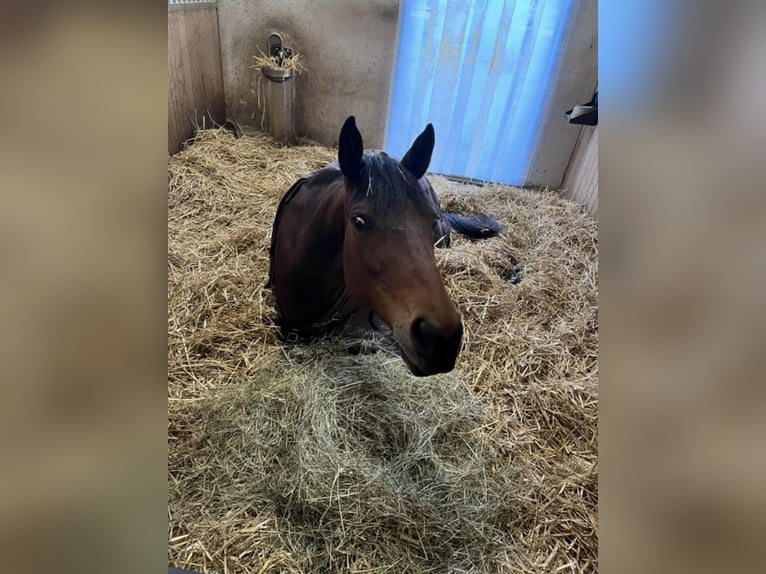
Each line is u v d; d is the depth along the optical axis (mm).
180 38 2146
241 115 2656
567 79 2266
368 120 2564
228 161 2240
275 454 1030
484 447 1115
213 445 1051
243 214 1889
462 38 2264
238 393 1145
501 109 2396
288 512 959
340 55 2404
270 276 1362
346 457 1016
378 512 943
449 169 2576
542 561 940
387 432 1087
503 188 2361
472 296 1559
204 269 1567
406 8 2254
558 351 1441
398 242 891
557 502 1039
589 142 2248
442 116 2471
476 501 996
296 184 1233
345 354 1260
